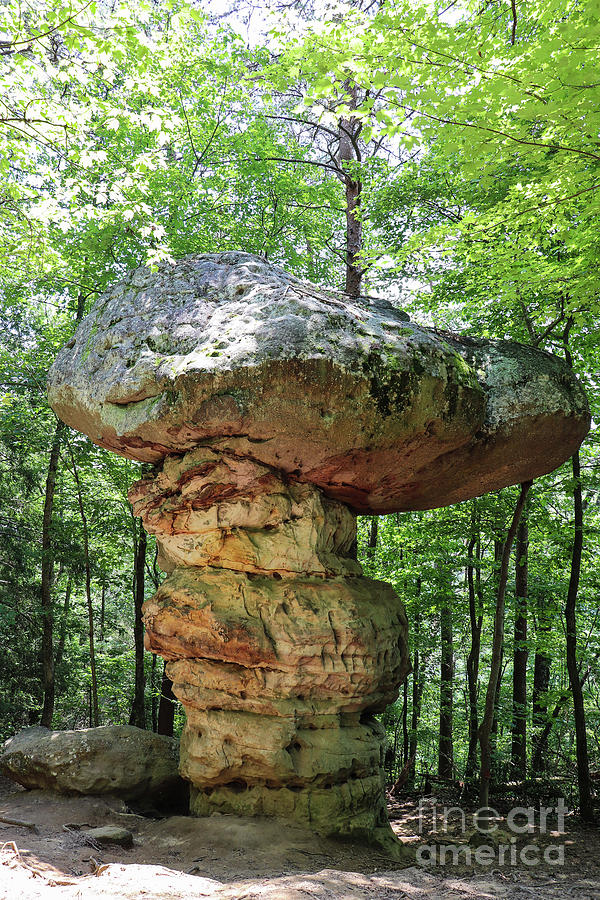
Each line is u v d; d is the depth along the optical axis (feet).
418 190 42.27
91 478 50.93
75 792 24.52
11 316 49.21
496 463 24.58
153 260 24.26
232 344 20.29
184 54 38.68
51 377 25.35
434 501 26.84
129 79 25.17
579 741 28.17
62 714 59.00
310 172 49.37
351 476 23.45
